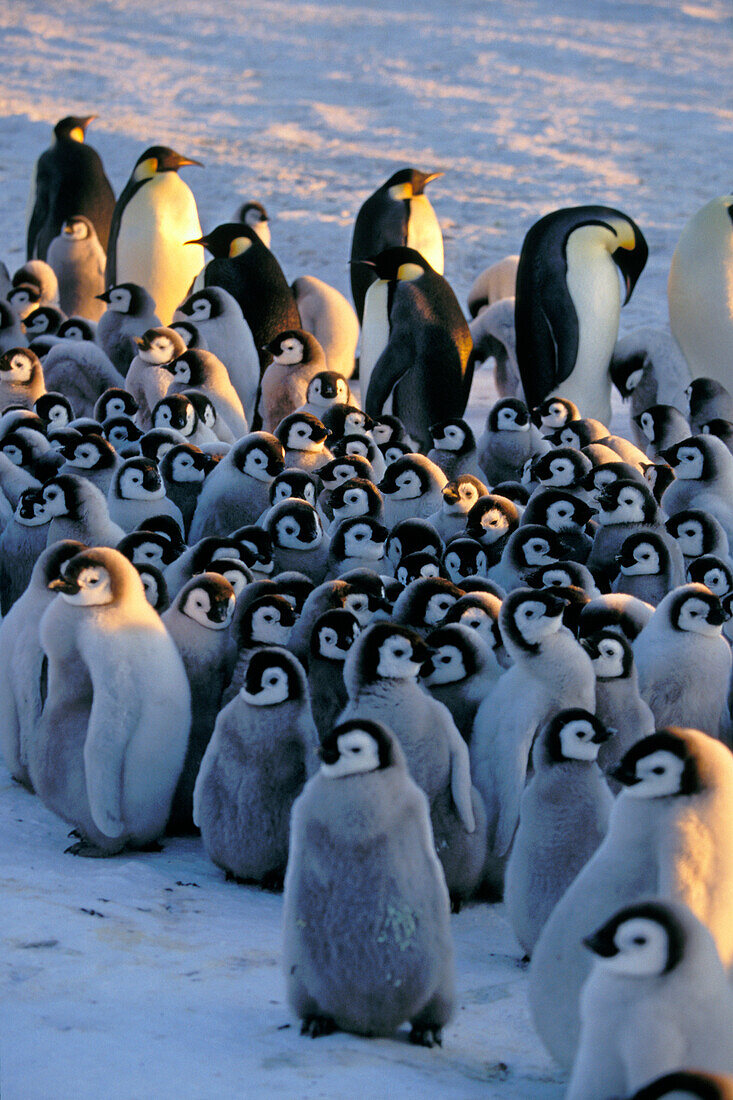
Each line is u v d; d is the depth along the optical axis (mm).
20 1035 8586
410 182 37812
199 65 87062
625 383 33531
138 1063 8250
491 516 19484
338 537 18125
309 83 83375
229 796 12203
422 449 32062
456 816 11750
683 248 33969
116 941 10414
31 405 28188
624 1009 7156
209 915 11344
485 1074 8852
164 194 38125
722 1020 7152
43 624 12977
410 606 14609
